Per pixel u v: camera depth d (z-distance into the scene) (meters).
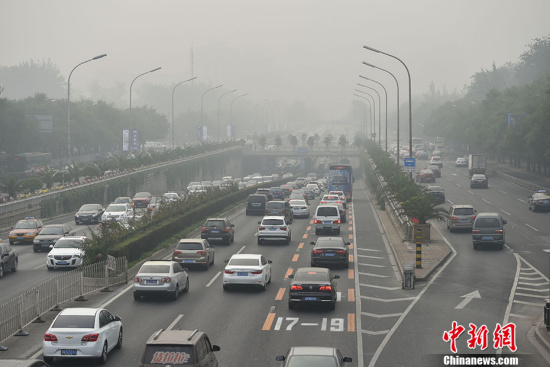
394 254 51.53
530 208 81.19
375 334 29.42
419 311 33.81
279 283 41.00
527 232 63.69
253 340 28.28
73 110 157.12
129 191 111.69
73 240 48.16
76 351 24.27
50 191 87.19
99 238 43.88
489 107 162.50
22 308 30.09
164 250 52.38
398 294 37.97
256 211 80.38
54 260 45.94
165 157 140.00
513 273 44.47
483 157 128.12
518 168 148.12
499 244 54.91
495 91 165.50
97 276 38.88
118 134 171.88
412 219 59.31
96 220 74.75
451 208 65.88
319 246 45.38
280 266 46.88
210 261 46.88
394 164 96.75
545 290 39.28
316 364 18.39
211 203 75.75
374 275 43.75
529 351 27.09
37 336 29.06
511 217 74.31
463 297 37.22
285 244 57.41
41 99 160.62
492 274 44.09
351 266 47.06
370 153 149.50
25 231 60.34
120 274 41.91
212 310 33.78
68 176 95.50
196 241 45.62
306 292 33.09
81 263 46.47
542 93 140.38
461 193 101.25
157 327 30.36
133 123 180.38
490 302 36.09
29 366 18.69
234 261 38.66
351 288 39.56
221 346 27.34
